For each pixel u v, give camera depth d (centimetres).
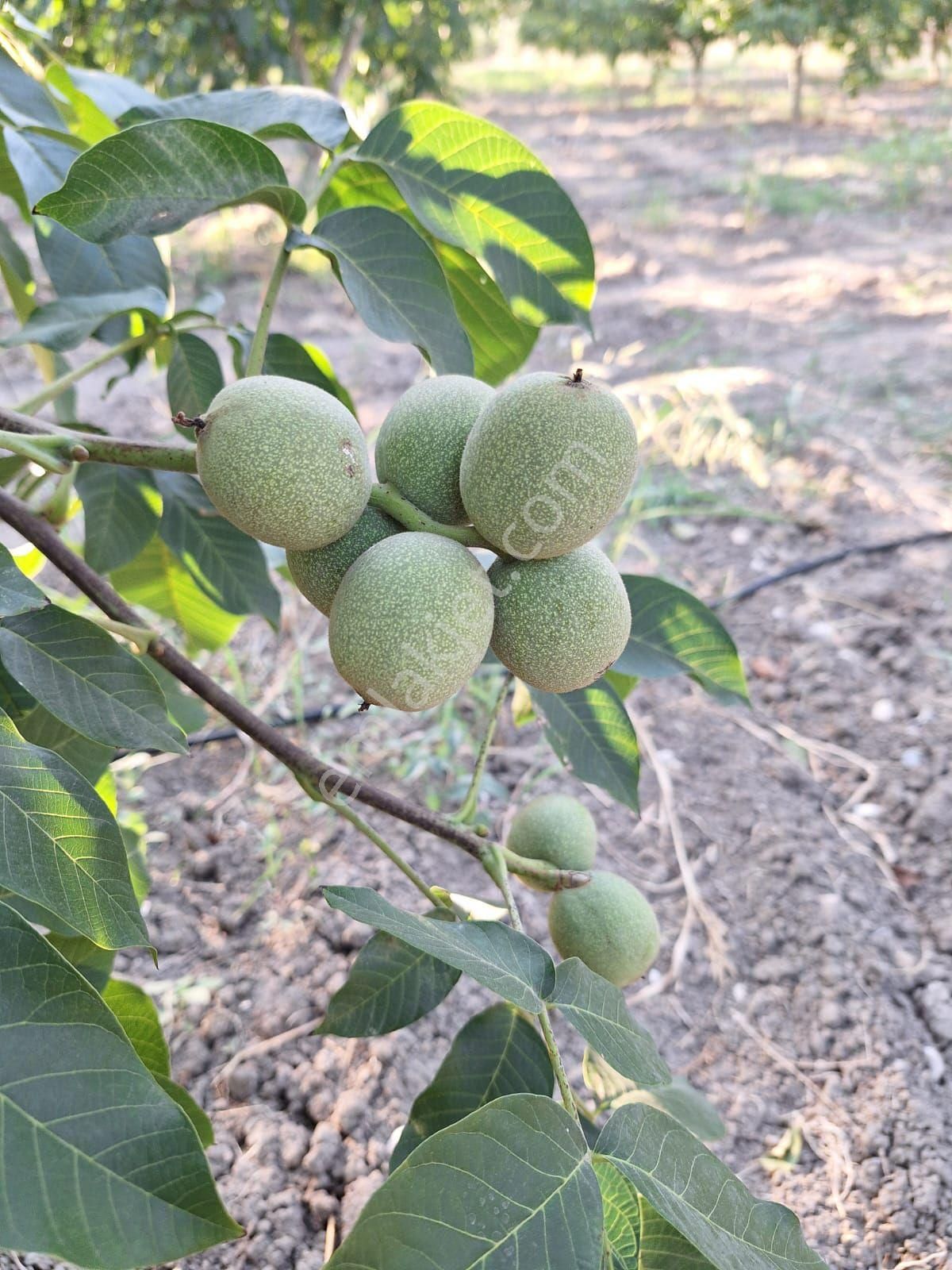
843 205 278
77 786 28
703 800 87
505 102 548
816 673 101
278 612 53
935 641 104
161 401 146
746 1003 71
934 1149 61
